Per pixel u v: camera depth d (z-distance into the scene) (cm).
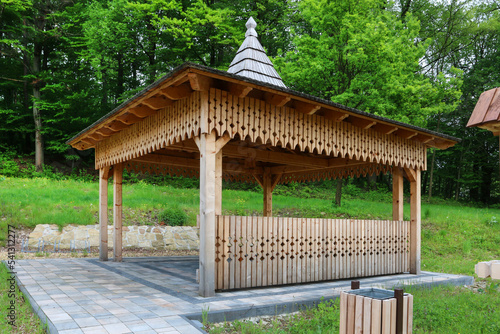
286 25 2403
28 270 782
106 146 965
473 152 2831
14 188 1638
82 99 2461
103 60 2425
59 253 1085
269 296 564
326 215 1706
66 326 394
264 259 642
